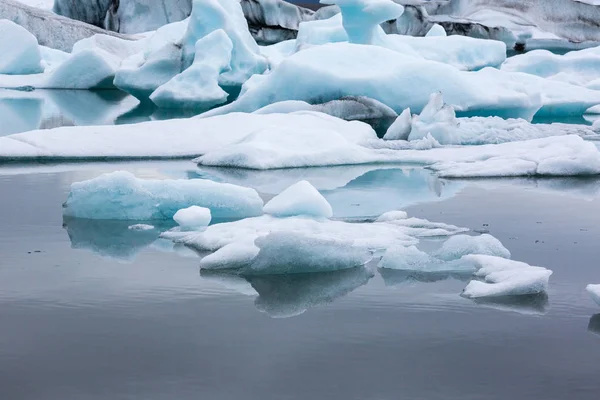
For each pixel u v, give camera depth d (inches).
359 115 767.1
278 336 200.2
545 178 485.4
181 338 198.5
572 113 991.0
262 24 2018.9
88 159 548.1
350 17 1012.5
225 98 1043.9
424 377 174.4
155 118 897.5
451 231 326.3
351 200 403.2
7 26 1492.4
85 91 1359.5
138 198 350.0
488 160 525.3
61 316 215.3
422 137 645.9
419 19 2057.1
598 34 2332.7
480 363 182.5
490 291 235.9
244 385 169.6
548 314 218.7
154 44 1269.7
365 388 168.2
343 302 230.1
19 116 879.7
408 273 264.1
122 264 271.7
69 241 306.5
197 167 521.3
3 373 176.1
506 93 799.7
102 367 179.6
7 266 267.9
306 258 263.3
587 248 297.3
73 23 1839.3
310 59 796.0
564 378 174.2
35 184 443.8
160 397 163.8
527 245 302.4
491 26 2080.5
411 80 783.7
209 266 266.7
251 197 354.6
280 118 633.6
